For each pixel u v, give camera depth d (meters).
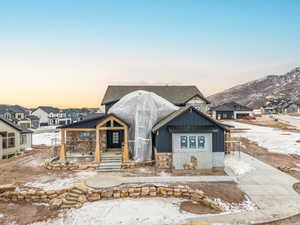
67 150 17.16
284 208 9.01
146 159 15.27
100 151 15.71
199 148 13.55
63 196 9.81
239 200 9.74
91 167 13.85
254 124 43.47
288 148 21.30
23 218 8.51
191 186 10.75
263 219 8.13
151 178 11.72
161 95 22.97
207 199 9.51
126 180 11.30
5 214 8.84
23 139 25.94
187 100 22.20
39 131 51.16
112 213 8.63
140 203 9.50
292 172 14.09
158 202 9.62
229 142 18.83
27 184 11.11
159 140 13.84
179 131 13.33
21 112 64.44
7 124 22.84
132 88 23.77
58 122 79.38
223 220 8.07
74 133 17.28
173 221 8.02
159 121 16.73
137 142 15.22
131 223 7.93
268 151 20.50
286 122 45.22
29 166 14.98
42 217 8.54
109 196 9.98
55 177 12.30
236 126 40.22
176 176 12.35
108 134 17.92
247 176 12.80
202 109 22.80
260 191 10.63
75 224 7.95
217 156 13.74
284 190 10.78
